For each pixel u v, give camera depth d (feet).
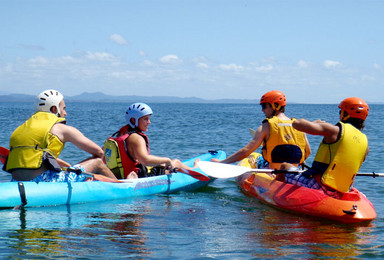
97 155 18.35
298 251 11.98
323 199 16.33
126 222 14.84
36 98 17.70
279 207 17.66
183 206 17.83
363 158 16.61
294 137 19.49
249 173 22.12
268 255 11.62
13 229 13.56
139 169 20.92
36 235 12.96
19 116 123.65
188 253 11.69
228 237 13.28
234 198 19.85
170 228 14.23
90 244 12.23
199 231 13.92
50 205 16.81
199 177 21.24
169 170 21.93
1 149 17.78
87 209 16.65
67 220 14.87
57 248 11.78
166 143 45.14
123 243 12.42
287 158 19.45
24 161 16.85
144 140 19.93
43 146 16.90
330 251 12.00
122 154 19.95
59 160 18.58
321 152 16.72
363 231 14.28
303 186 17.35
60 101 17.87
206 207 17.74
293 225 14.96
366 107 16.40
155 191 20.45
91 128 68.95
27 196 16.31
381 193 20.86
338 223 15.35
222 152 29.63
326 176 16.39
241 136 55.31
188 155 35.68
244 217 16.05
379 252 11.93
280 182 18.66
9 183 16.42
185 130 66.08
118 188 18.97
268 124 19.47
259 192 19.63
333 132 16.12
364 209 15.92
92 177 18.69
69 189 17.42
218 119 113.09
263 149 20.06
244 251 11.93
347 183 16.46
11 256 11.05
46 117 17.29
